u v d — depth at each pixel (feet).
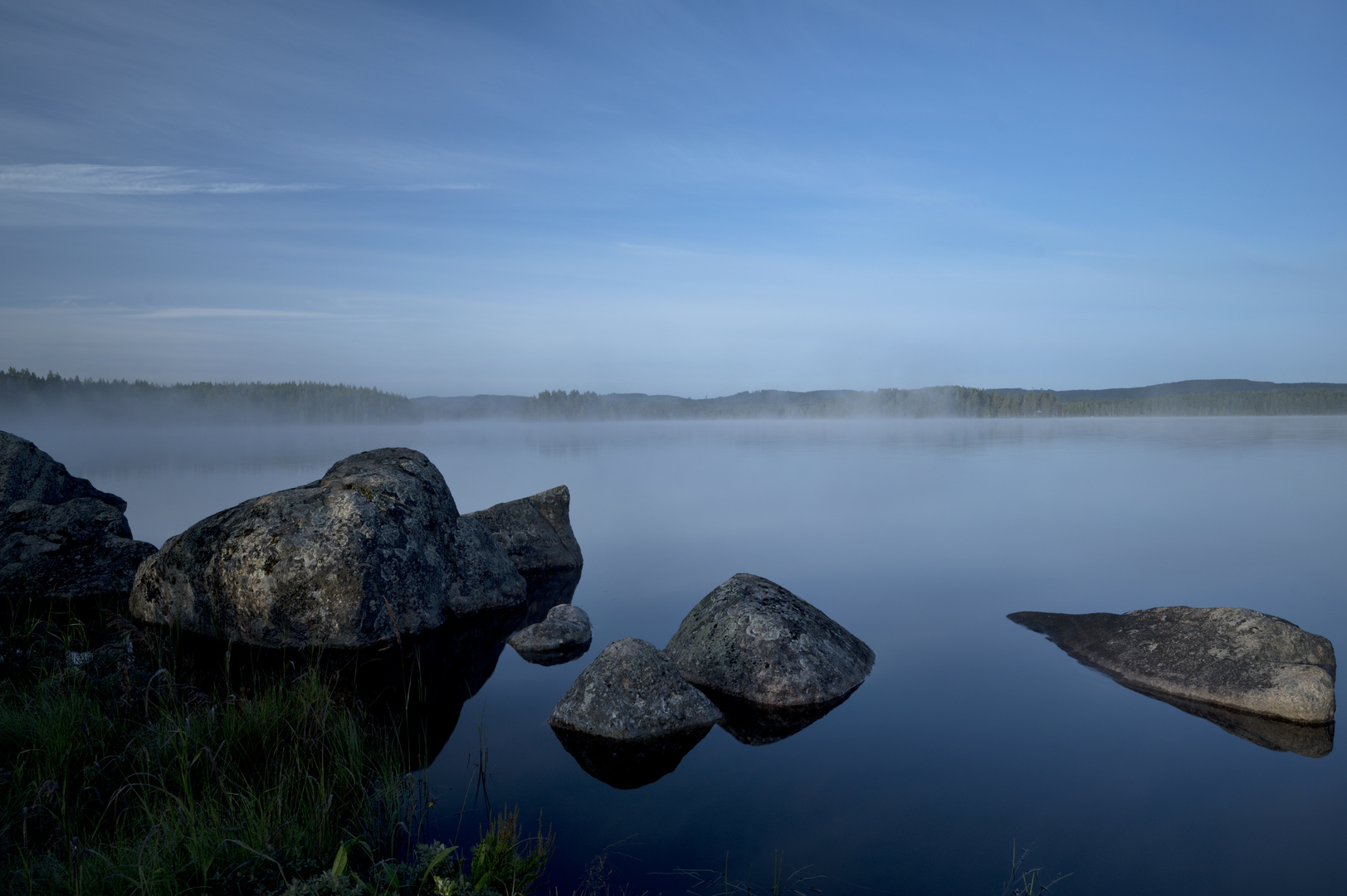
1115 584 36.42
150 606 29.43
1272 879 13.04
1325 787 16.47
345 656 26.27
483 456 141.49
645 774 17.58
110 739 16.67
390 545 29.40
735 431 305.12
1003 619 30.99
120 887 11.81
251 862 12.36
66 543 35.42
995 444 167.73
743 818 15.47
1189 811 15.53
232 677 23.09
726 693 22.99
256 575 27.02
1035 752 18.53
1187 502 67.21
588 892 12.79
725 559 44.57
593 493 79.51
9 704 18.10
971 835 14.66
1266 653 22.03
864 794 16.47
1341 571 38.88
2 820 13.30
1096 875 13.17
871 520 58.80
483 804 16.08
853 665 24.26
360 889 11.34
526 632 28.32
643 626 31.12
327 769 16.55
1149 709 21.30
